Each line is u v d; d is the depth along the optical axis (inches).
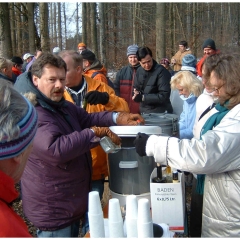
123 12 722.2
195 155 64.1
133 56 175.3
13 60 283.4
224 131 65.4
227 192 67.5
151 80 154.9
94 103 100.9
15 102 39.6
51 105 79.7
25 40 587.5
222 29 868.6
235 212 67.7
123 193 84.2
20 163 41.6
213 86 69.4
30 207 80.8
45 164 77.2
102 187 112.4
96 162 106.9
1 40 341.4
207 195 71.5
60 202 79.7
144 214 59.1
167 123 102.3
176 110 159.5
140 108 159.0
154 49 655.8
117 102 108.7
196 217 95.7
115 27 681.0
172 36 687.7
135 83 162.2
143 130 78.6
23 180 81.0
